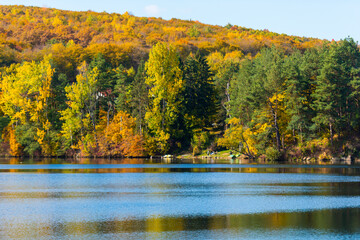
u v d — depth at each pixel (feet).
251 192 177.99
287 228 117.60
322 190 182.91
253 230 115.96
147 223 123.34
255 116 395.14
